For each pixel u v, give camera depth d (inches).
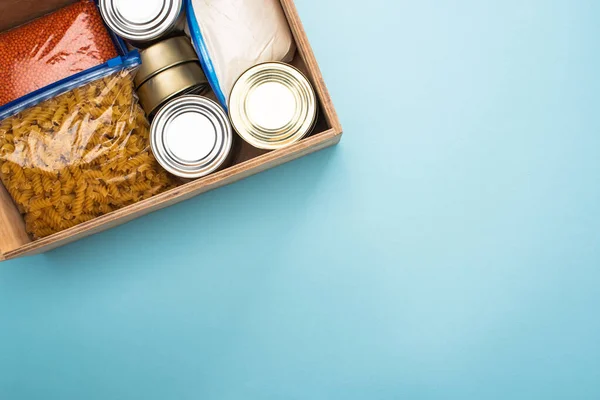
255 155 30.9
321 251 32.3
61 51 30.0
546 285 32.3
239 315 32.5
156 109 29.5
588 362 32.5
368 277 32.4
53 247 30.3
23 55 30.0
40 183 28.6
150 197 28.5
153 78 29.3
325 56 31.7
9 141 28.7
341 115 31.7
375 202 32.0
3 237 27.5
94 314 32.5
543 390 32.7
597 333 32.4
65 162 28.5
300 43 28.0
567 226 32.2
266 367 32.8
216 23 29.4
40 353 32.7
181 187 27.4
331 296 32.4
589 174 32.0
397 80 31.7
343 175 31.9
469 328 32.5
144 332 32.6
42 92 28.6
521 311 32.4
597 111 31.9
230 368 32.8
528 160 32.0
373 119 31.8
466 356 32.6
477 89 31.8
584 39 31.8
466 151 31.9
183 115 28.8
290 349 32.7
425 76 31.8
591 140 32.0
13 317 32.4
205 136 28.8
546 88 31.9
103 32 30.4
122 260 32.2
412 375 32.8
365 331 32.6
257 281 32.4
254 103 28.2
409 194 32.0
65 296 32.4
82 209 28.7
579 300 32.4
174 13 29.0
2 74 30.0
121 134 28.8
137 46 30.1
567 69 31.9
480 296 32.4
